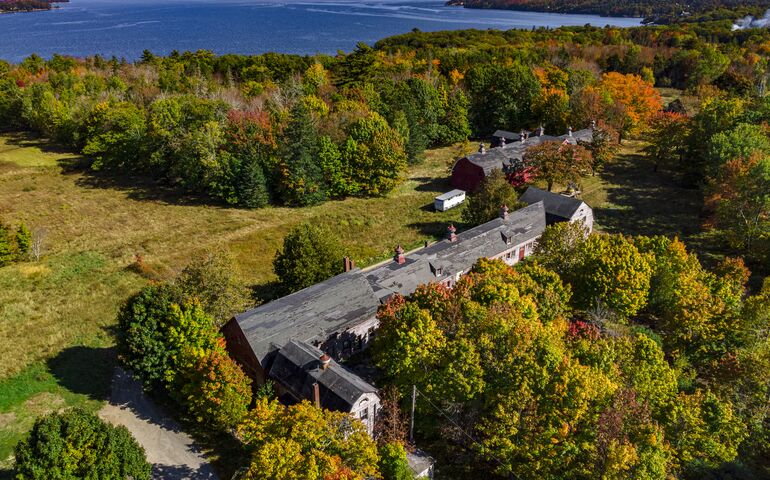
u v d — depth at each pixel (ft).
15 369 167.53
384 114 388.57
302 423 111.14
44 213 296.71
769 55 558.97
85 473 111.14
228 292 169.27
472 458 137.69
